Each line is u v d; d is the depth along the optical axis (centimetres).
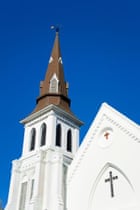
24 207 3456
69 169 3216
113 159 2836
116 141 2892
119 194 2677
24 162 3853
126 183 2677
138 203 2495
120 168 2742
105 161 2897
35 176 3459
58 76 4547
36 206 3219
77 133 4228
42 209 3234
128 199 2591
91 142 3117
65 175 3534
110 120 3017
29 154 3859
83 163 3103
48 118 3994
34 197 3272
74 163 3191
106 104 3109
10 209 3491
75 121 4262
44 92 4406
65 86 4562
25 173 3738
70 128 4188
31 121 4206
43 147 3775
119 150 2827
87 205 2855
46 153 3641
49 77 4559
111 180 2798
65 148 3916
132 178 2617
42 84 4556
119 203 2636
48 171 3478
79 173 3094
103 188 2828
